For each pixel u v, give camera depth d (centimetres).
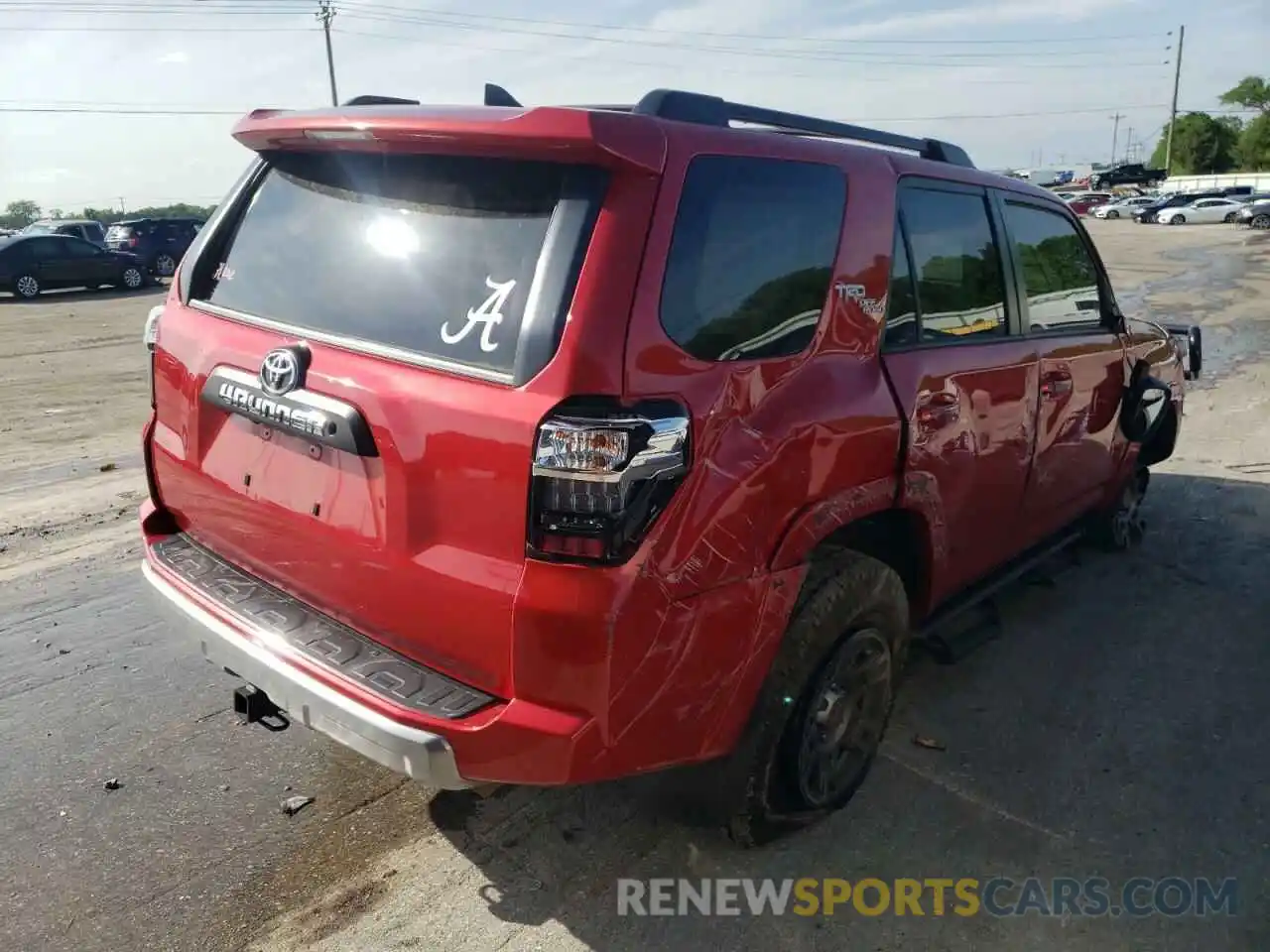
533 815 317
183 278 316
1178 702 397
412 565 238
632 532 220
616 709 227
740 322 253
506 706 229
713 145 251
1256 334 1319
